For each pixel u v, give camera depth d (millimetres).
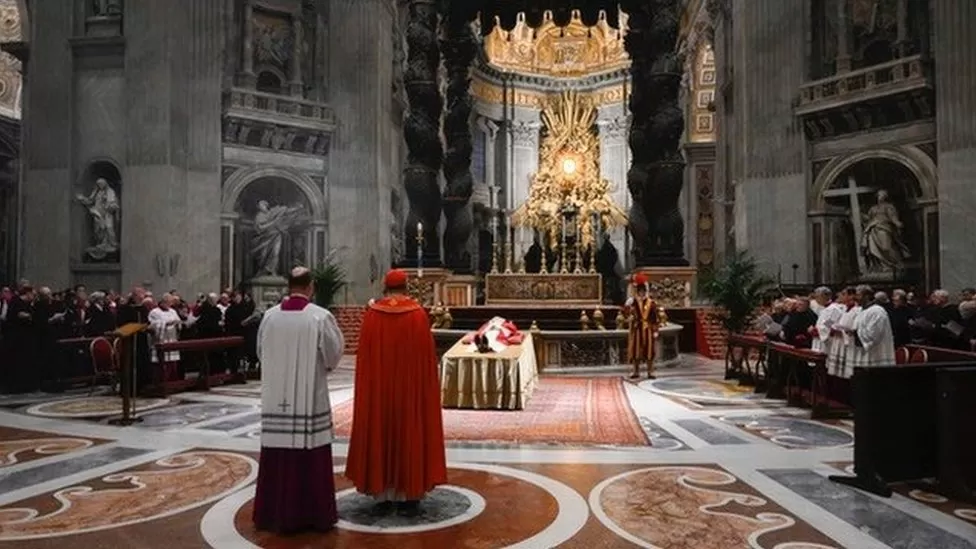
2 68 29344
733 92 21438
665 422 8562
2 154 29531
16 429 8305
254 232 21656
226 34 21031
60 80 19750
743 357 11883
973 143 14617
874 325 8789
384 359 5004
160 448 7203
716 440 7504
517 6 15617
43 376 11883
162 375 10984
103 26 19781
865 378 5723
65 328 12398
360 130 22609
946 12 15094
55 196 19656
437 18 15703
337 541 4426
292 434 4586
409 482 4906
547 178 30469
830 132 17594
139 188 19062
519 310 15156
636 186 15445
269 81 22172
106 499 5367
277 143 21547
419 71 15203
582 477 5980
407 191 15414
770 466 6379
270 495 4637
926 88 15414
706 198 27953
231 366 13062
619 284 31234
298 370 4633
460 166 16500
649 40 14828
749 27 19047
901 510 5102
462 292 16312
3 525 4758
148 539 4484
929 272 15633
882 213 16734
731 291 14844
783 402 10125
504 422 8453
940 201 15094
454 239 16438
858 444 5746
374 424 4949
